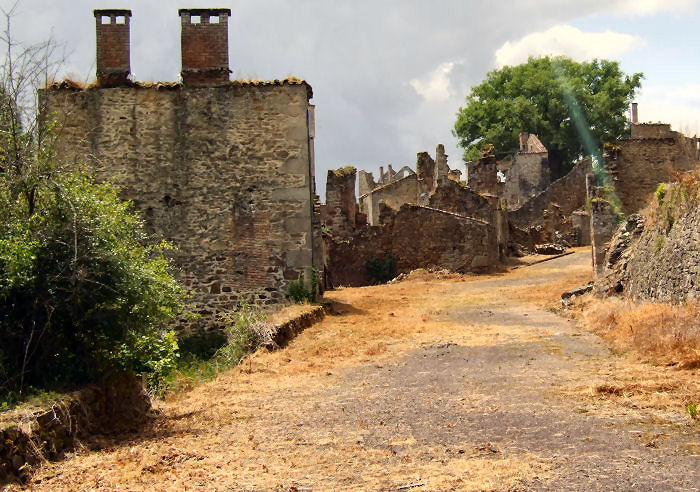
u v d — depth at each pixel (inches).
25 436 247.3
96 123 695.1
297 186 698.2
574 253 1449.3
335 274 1227.9
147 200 695.7
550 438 261.3
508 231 1514.5
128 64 700.0
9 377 299.9
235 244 697.0
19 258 304.3
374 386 382.3
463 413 306.7
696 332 414.0
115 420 313.4
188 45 703.7
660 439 253.1
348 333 585.9
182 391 403.2
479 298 842.2
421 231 1232.2
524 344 492.1
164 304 366.0
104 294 328.2
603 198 872.9
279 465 249.6
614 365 395.9
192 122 700.7
